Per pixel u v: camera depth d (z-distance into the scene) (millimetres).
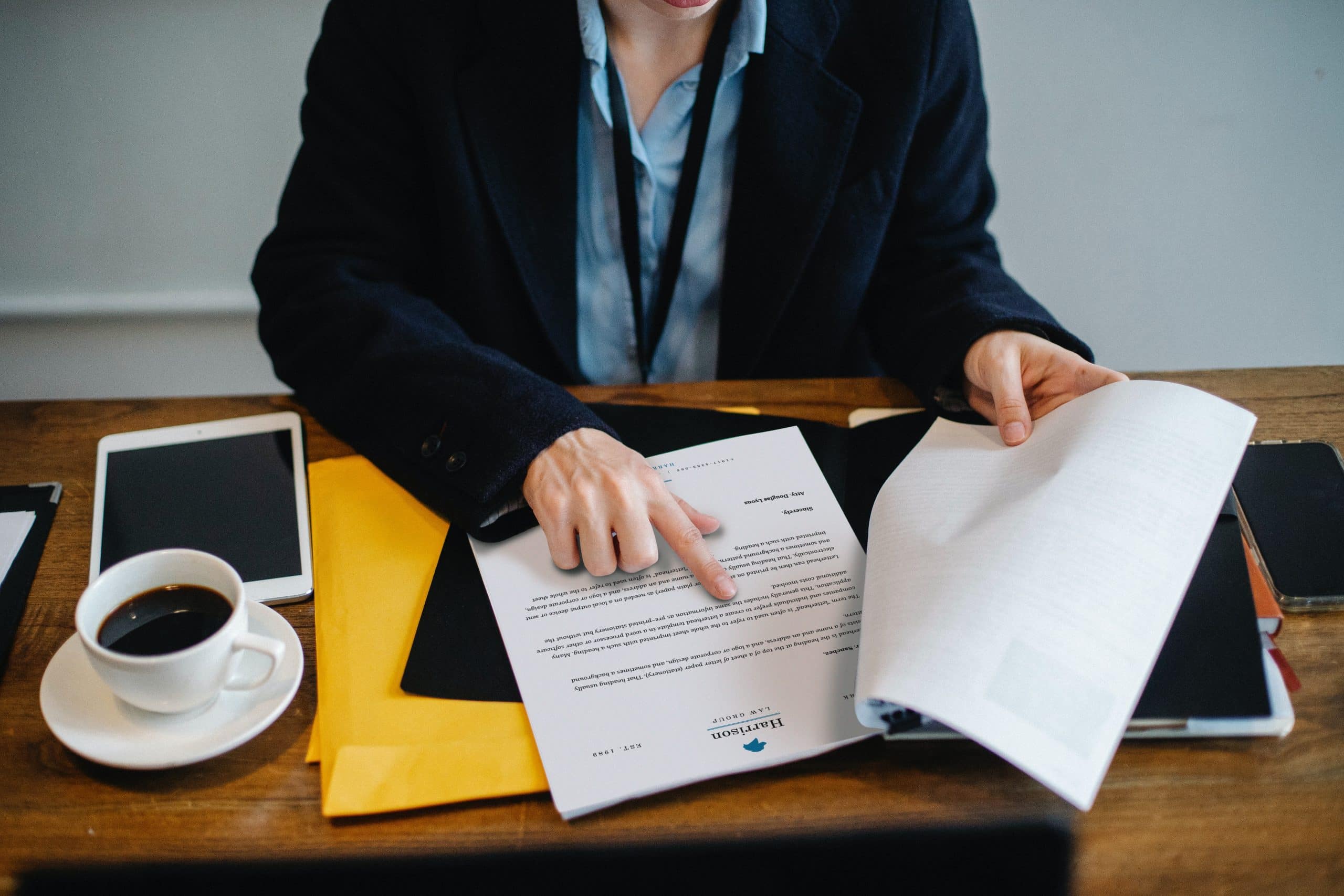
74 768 493
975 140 934
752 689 517
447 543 627
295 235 870
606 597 576
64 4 1257
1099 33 1336
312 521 646
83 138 1383
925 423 719
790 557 598
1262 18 1299
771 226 884
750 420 720
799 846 457
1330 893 431
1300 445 666
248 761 499
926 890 438
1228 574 539
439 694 521
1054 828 460
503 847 460
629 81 873
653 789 472
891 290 932
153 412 750
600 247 958
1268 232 1483
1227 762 484
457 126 835
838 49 850
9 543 625
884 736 502
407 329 761
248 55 1328
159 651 479
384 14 830
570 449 638
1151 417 571
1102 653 461
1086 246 1542
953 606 484
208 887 447
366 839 464
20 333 1591
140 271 1537
